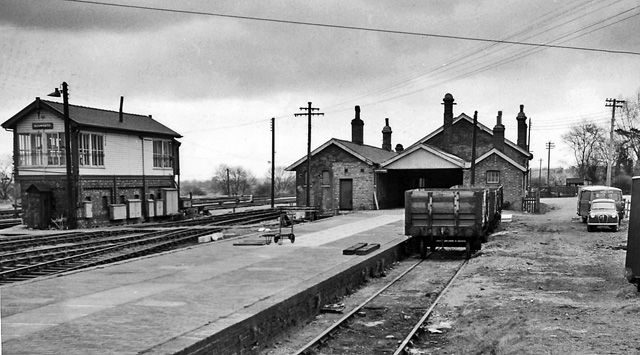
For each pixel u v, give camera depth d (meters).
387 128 54.84
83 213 33.59
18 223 35.50
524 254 19.33
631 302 11.46
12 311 8.98
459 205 19.16
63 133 33.75
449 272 16.84
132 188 38.59
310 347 8.69
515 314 10.56
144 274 12.86
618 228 28.86
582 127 99.56
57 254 18.70
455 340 9.30
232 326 7.92
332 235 22.31
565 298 12.12
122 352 6.67
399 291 13.76
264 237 21.42
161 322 8.16
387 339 9.45
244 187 112.44
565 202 65.62
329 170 42.19
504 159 42.12
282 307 9.62
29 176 34.38
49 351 6.76
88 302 9.68
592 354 7.90
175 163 43.81
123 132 37.66
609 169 50.28
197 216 44.28
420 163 40.59
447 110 46.38
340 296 12.89
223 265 14.23
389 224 27.89
